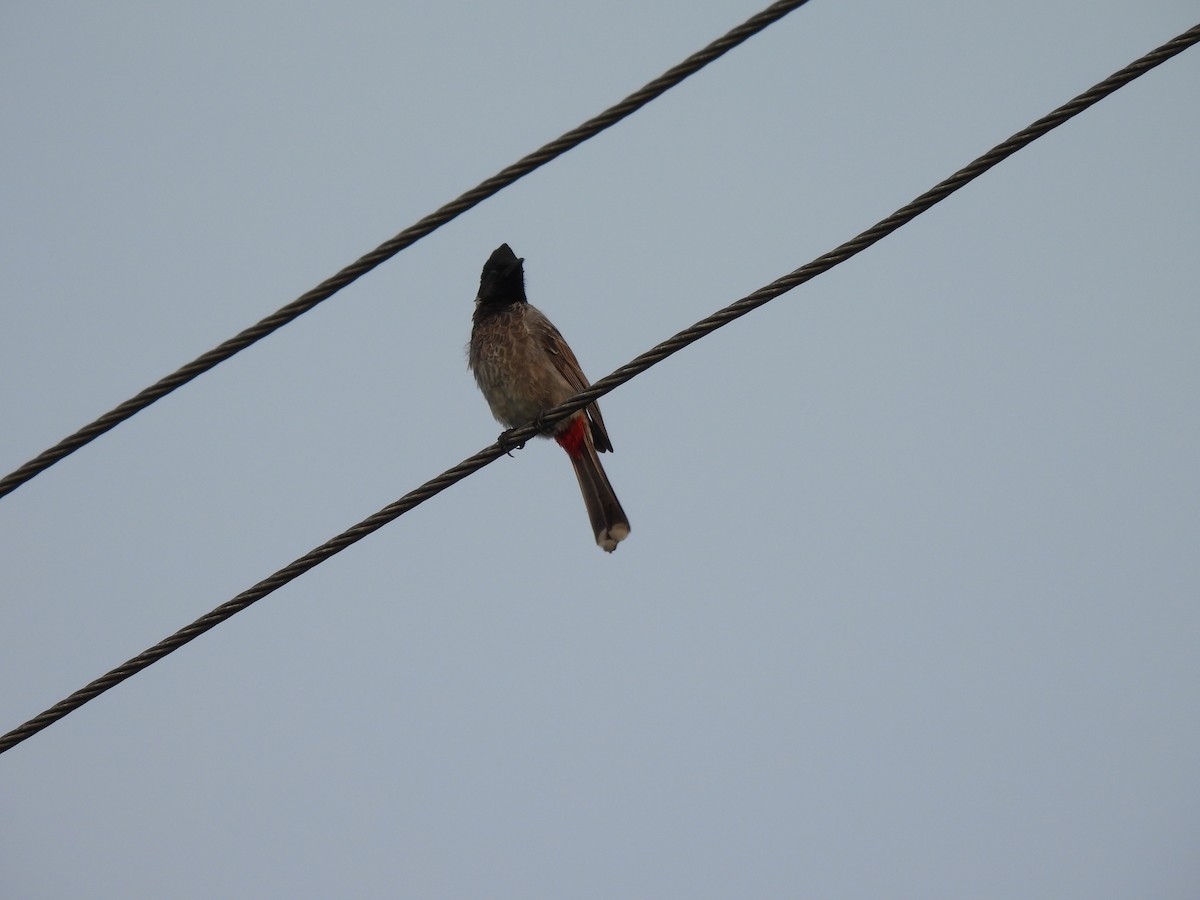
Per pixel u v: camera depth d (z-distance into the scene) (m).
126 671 10.23
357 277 10.18
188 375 10.33
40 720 10.20
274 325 10.26
